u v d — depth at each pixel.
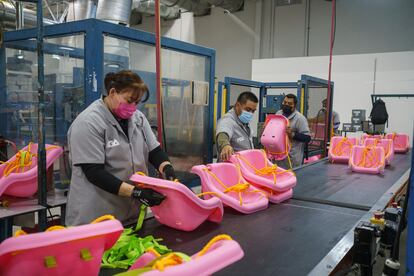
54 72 2.39
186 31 9.34
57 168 2.27
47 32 2.17
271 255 1.24
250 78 8.48
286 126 2.80
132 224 1.54
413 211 1.01
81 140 1.43
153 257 0.92
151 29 9.77
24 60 2.60
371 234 1.30
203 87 2.94
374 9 7.04
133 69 2.45
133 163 1.60
